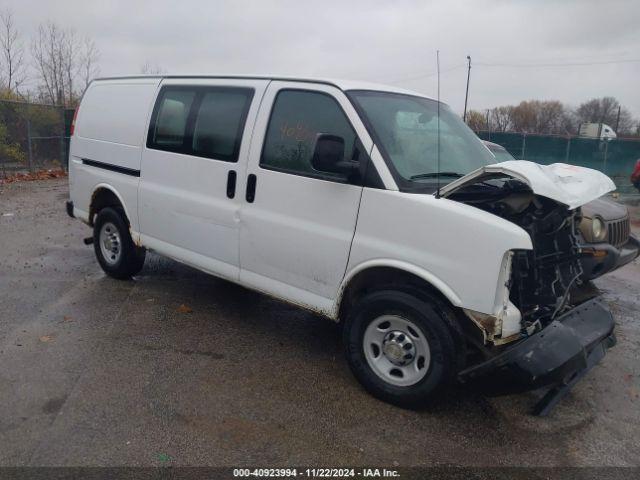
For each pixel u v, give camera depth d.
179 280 6.36
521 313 3.73
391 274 3.88
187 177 5.00
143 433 3.39
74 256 7.28
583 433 3.68
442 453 3.38
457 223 3.47
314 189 4.08
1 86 21.69
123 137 5.71
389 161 3.81
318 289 4.16
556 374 3.41
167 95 5.31
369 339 3.91
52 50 23.98
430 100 4.95
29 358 4.28
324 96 4.17
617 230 5.89
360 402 3.89
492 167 3.44
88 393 3.81
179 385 3.99
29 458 3.10
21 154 15.70
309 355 4.61
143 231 5.58
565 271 4.25
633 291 6.95
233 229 4.62
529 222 3.78
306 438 3.45
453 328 3.56
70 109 17.16
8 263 6.85
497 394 3.57
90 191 6.20
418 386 3.69
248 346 4.72
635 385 4.41
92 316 5.19
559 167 4.13
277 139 4.36
